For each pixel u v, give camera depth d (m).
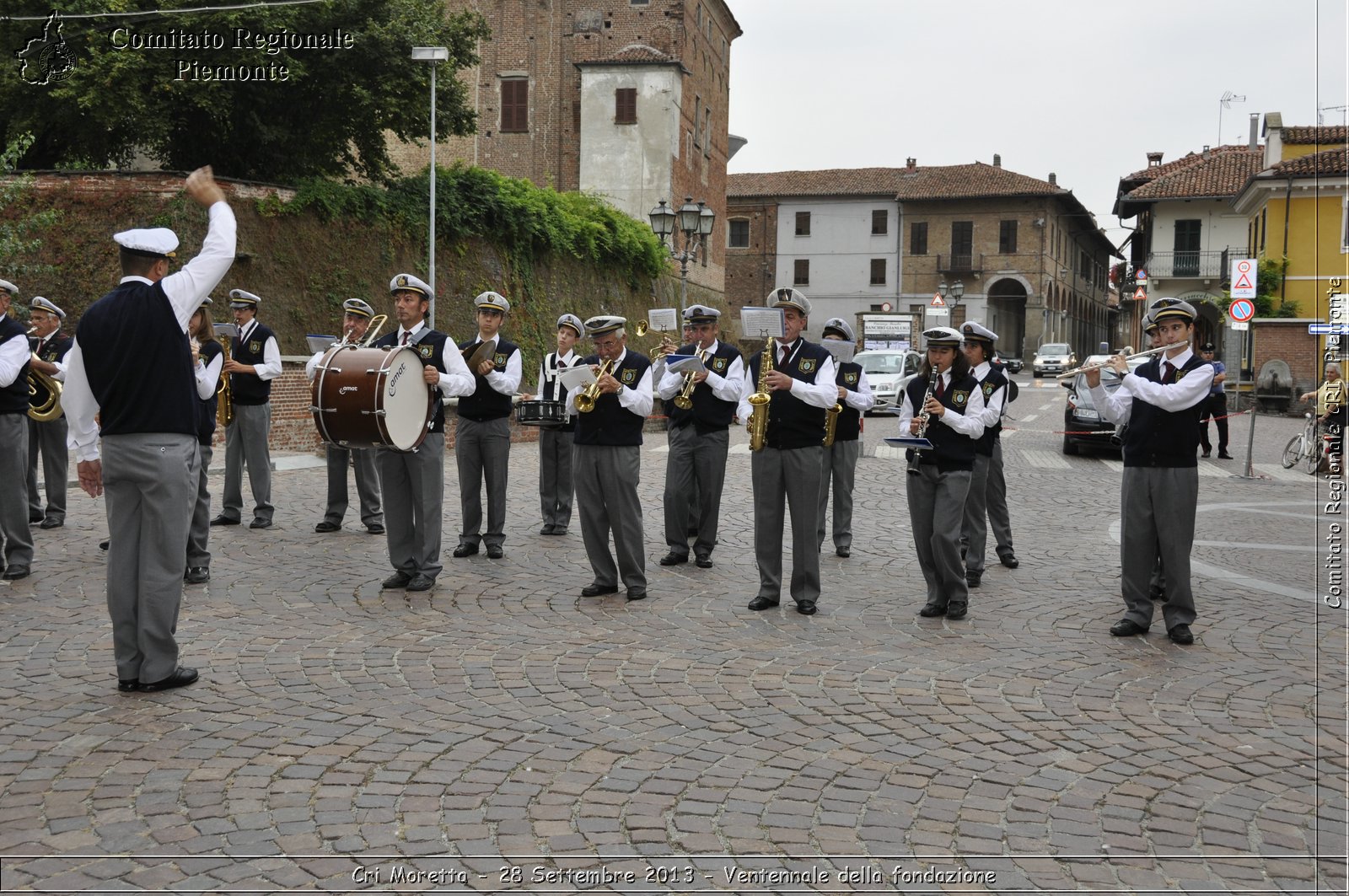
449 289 25.91
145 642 5.91
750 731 5.46
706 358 9.95
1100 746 5.34
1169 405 7.19
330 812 4.44
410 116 24.45
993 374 9.15
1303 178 36.44
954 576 7.84
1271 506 14.46
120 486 5.90
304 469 16.72
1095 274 83.38
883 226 66.06
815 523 8.01
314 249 22.64
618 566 8.77
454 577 9.11
